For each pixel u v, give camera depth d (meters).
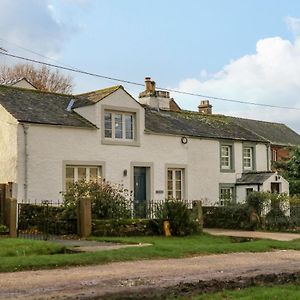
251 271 13.40
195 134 33.00
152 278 12.09
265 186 33.75
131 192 27.50
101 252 15.84
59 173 26.38
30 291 10.36
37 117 26.16
